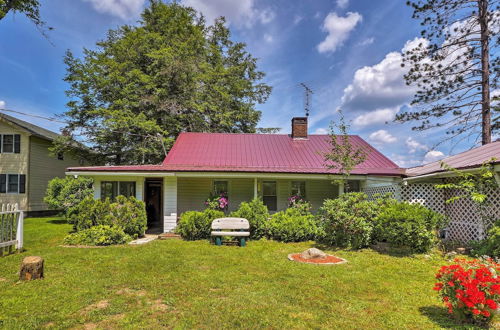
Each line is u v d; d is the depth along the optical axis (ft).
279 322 11.52
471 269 11.39
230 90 75.31
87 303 13.41
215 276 17.63
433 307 13.25
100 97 61.98
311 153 41.96
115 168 33.65
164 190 35.50
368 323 11.55
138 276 17.53
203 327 11.12
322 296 14.43
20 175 57.93
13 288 15.30
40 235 33.32
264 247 27.09
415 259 22.16
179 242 29.63
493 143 32.48
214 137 47.26
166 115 63.82
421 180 29.76
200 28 79.71
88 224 30.96
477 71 43.86
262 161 38.78
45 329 10.98
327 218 28.37
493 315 10.87
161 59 60.80
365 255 23.59
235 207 40.70
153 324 11.37
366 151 42.47
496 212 23.41
